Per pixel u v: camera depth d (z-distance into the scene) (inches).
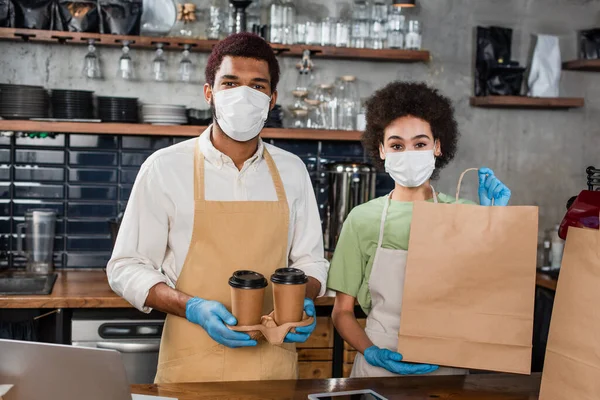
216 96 77.9
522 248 66.1
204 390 67.7
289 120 154.5
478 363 67.3
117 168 148.0
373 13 151.8
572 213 62.5
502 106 164.1
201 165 81.0
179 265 80.1
